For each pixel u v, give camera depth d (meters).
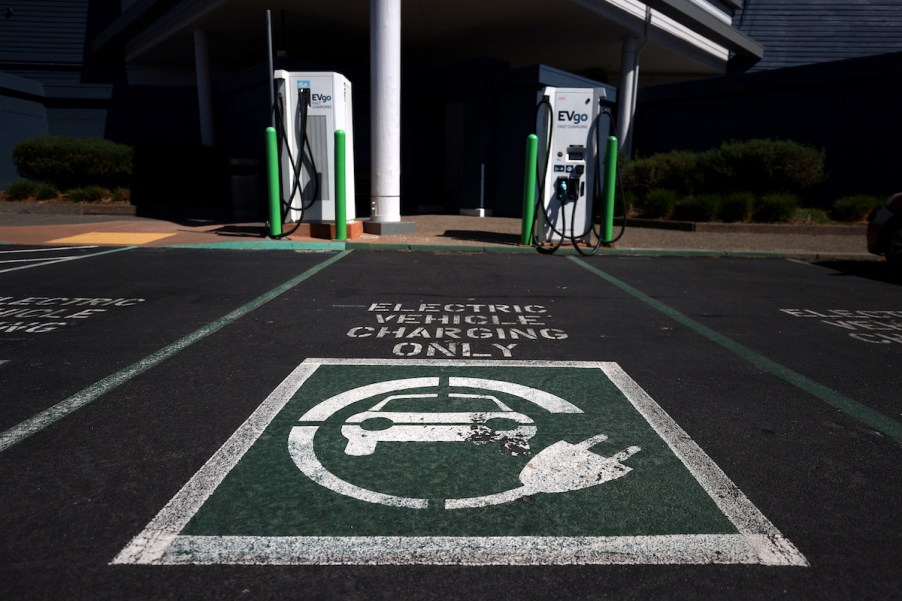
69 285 6.80
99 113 21.27
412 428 3.11
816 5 23.47
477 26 17.30
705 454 2.89
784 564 2.07
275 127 10.84
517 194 16.64
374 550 2.10
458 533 2.20
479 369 4.10
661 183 15.45
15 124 19.62
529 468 2.70
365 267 8.48
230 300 6.20
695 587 1.94
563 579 1.97
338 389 3.66
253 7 15.77
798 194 14.74
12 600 1.82
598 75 24.75
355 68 23.77
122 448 2.84
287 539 2.15
